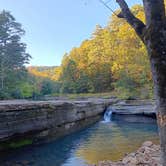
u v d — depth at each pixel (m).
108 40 57.03
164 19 3.83
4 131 9.81
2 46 55.06
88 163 9.47
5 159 9.88
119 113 26.89
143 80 36.81
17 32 57.47
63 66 77.50
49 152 11.26
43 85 77.44
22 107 11.00
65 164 9.31
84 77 65.81
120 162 8.77
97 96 52.12
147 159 8.59
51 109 13.84
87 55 68.06
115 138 15.10
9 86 51.41
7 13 56.09
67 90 71.00
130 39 44.34
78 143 13.52
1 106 9.78
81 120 20.41
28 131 11.50
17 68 57.06
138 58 38.06
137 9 46.00
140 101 32.16
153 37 3.81
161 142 3.88
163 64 3.78
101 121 26.09
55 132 14.69
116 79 55.16
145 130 18.61
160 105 3.83
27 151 11.27
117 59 49.62
